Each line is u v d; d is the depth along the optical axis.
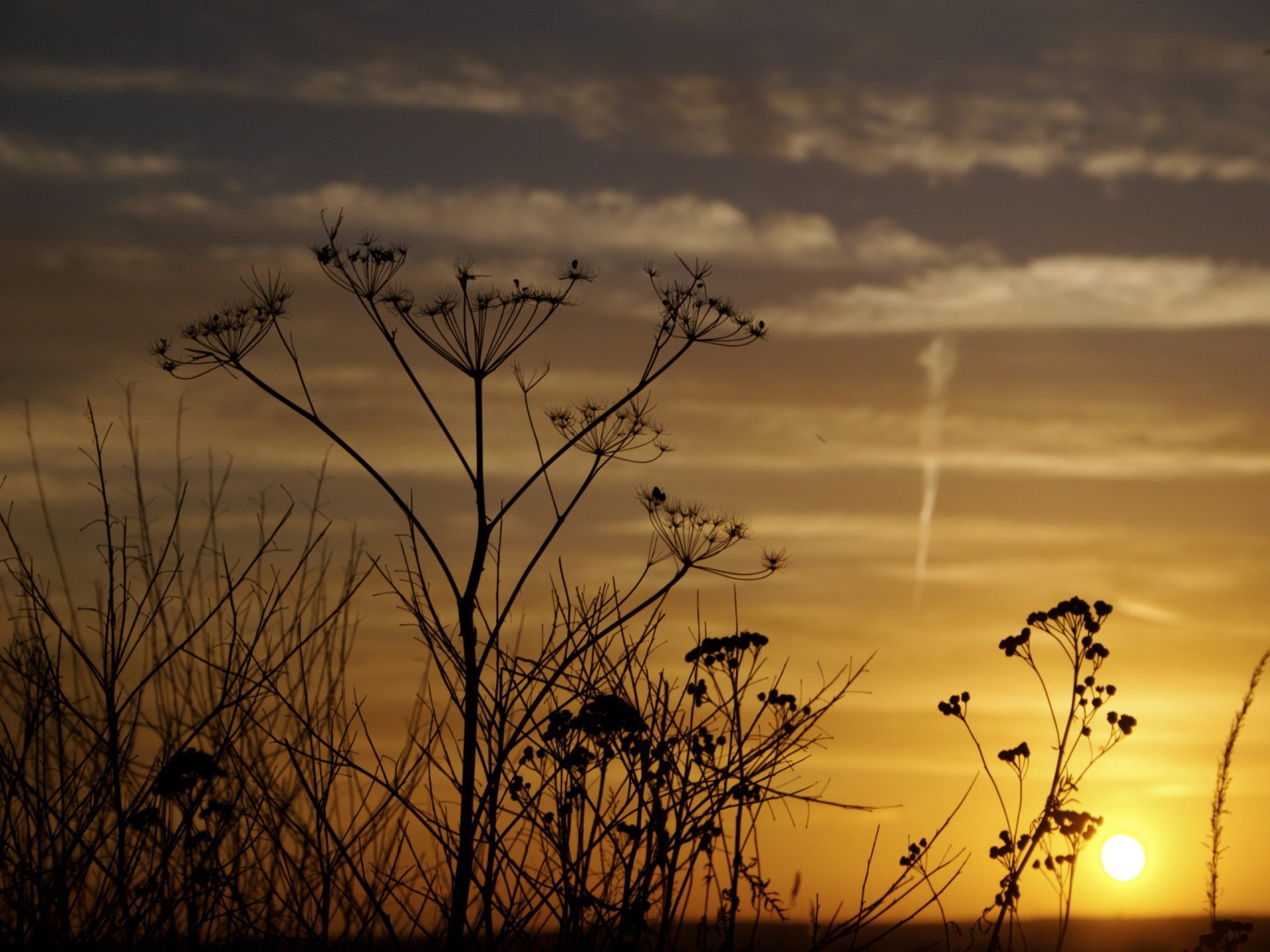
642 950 4.61
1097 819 5.88
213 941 4.51
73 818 4.64
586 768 4.84
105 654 4.76
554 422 6.15
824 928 4.82
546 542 5.78
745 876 5.02
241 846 4.67
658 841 4.64
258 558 5.34
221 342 5.85
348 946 4.50
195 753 4.73
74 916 4.50
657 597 5.66
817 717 5.04
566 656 5.09
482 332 6.06
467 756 5.00
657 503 5.93
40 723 4.78
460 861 4.69
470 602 5.53
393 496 5.71
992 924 5.43
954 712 6.31
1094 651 6.50
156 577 5.32
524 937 4.51
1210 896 6.41
